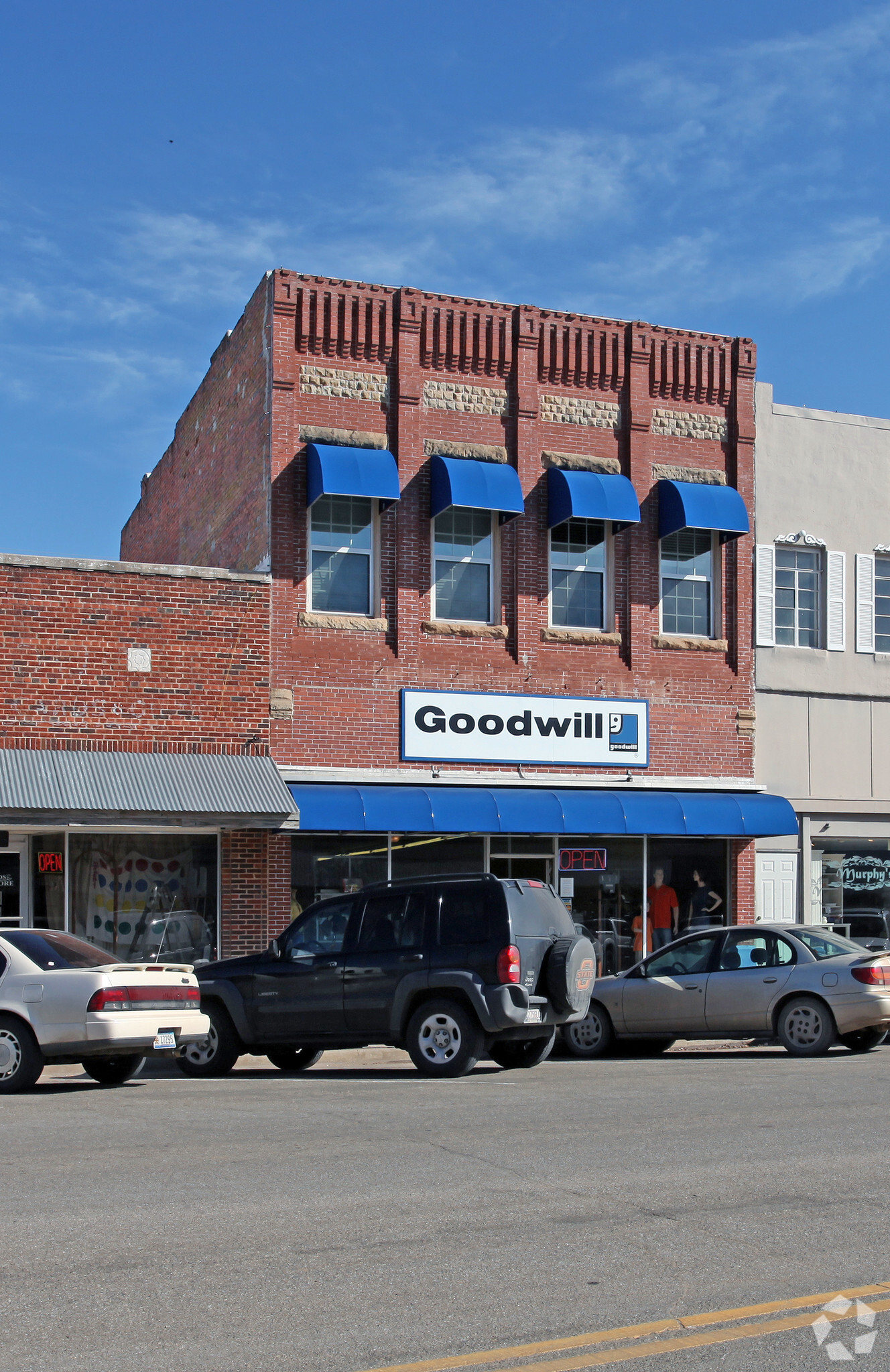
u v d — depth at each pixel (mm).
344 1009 14359
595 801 21734
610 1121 10523
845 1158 8969
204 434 25891
